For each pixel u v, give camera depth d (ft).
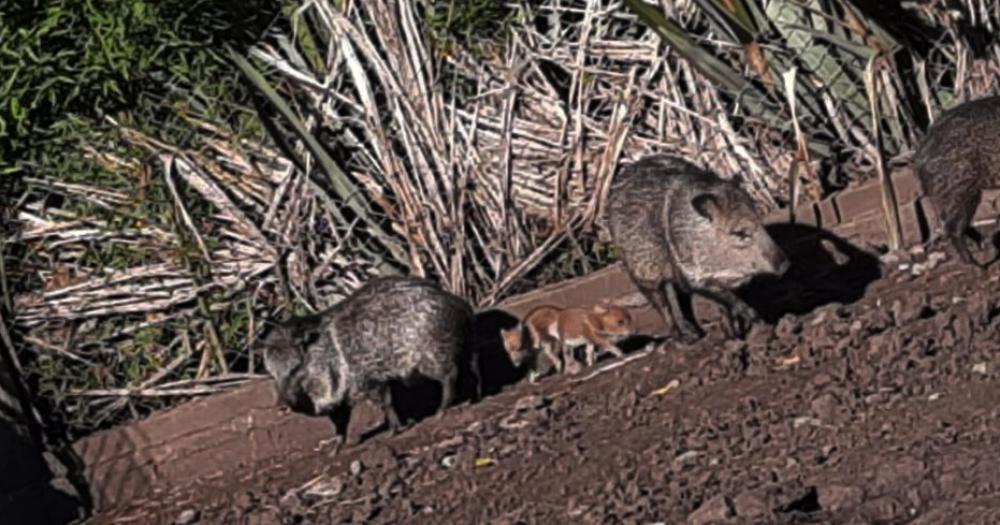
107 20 42.98
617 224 42.78
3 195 43.50
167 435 41.98
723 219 40.55
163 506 40.57
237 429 42.16
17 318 43.11
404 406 42.78
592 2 46.34
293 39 45.27
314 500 37.22
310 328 40.50
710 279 41.16
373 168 45.32
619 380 40.50
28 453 41.78
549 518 32.58
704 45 47.09
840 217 45.73
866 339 38.88
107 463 41.73
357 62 45.06
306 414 41.16
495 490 35.01
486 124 45.80
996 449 30.96
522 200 45.93
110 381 43.47
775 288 45.21
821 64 47.14
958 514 28.40
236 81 44.52
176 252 43.80
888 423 33.53
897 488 30.27
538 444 36.99
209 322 43.80
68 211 43.73
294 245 44.45
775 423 34.88
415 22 45.47
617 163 46.06
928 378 35.47
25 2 42.80
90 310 43.47
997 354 36.19
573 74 46.03
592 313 41.73
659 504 31.83
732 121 46.75
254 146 44.60
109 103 43.78
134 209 43.93
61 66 42.91
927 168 43.86
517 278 45.29
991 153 43.09
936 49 48.65
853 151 47.44
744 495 30.35
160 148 44.06
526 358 42.42
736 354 39.19
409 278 41.09
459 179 45.29
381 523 34.68
